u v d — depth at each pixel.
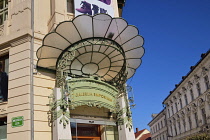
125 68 11.43
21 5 11.43
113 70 11.94
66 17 11.57
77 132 11.06
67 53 9.98
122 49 10.66
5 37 11.00
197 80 31.14
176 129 41.91
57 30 9.14
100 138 11.76
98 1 12.09
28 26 10.85
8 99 9.97
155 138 59.00
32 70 10.13
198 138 22.95
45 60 10.21
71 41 9.79
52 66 10.63
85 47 10.04
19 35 10.65
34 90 9.90
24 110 9.43
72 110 10.83
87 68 11.41
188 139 24.03
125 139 10.92
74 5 11.38
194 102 32.59
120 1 16.41
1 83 10.59
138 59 11.82
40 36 11.04
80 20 9.01
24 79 9.94
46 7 12.02
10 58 10.65
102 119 11.63
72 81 10.38
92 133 11.62
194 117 33.25
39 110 9.70
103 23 9.36
